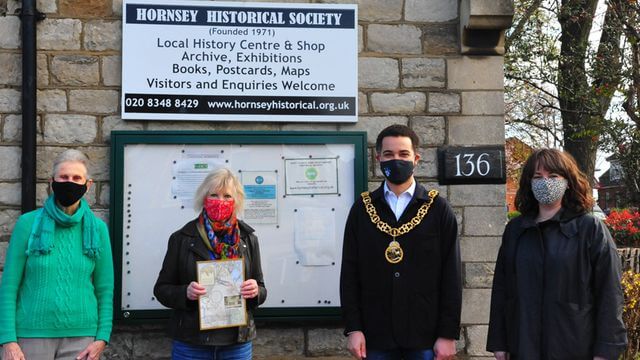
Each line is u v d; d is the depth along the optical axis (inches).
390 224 132.9
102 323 129.0
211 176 135.8
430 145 177.3
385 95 177.2
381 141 135.9
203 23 170.2
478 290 174.2
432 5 180.1
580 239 117.5
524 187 127.4
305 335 171.0
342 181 171.8
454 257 132.4
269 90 171.6
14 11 167.9
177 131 167.6
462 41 177.3
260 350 169.3
